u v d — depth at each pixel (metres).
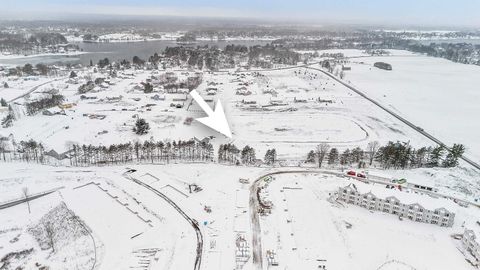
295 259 90.12
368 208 114.00
